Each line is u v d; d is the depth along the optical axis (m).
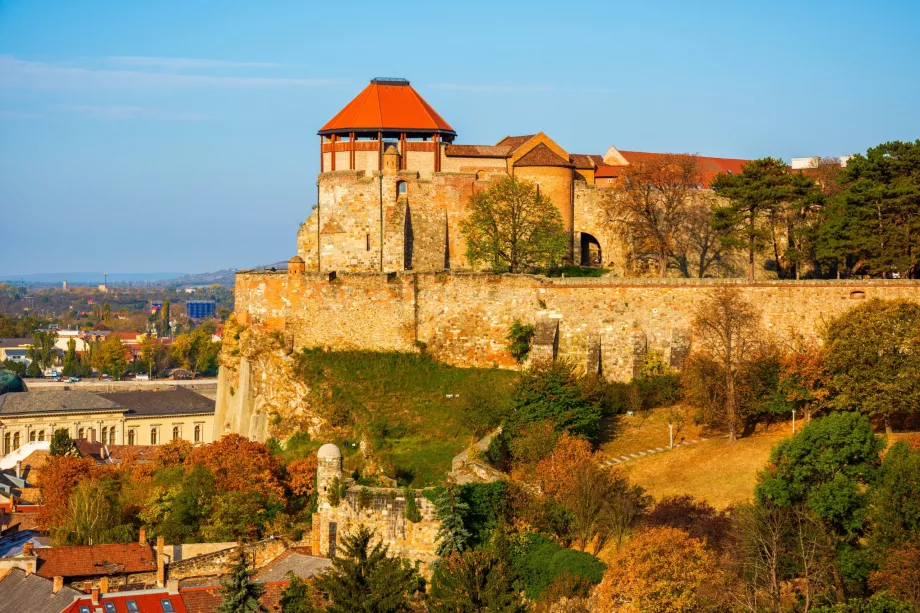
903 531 114.31
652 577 110.19
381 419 153.75
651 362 159.88
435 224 187.75
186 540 142.62
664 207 189.38
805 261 189.75
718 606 109.06
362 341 167.88
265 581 122.62
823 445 122.19
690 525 122.50
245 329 174.50
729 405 144.12
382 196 187.38
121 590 128.88
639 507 129.50
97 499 154.38
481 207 180.62
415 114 192.00
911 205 170.12
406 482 133.12
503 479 128.00
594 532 124.50
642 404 156.00
